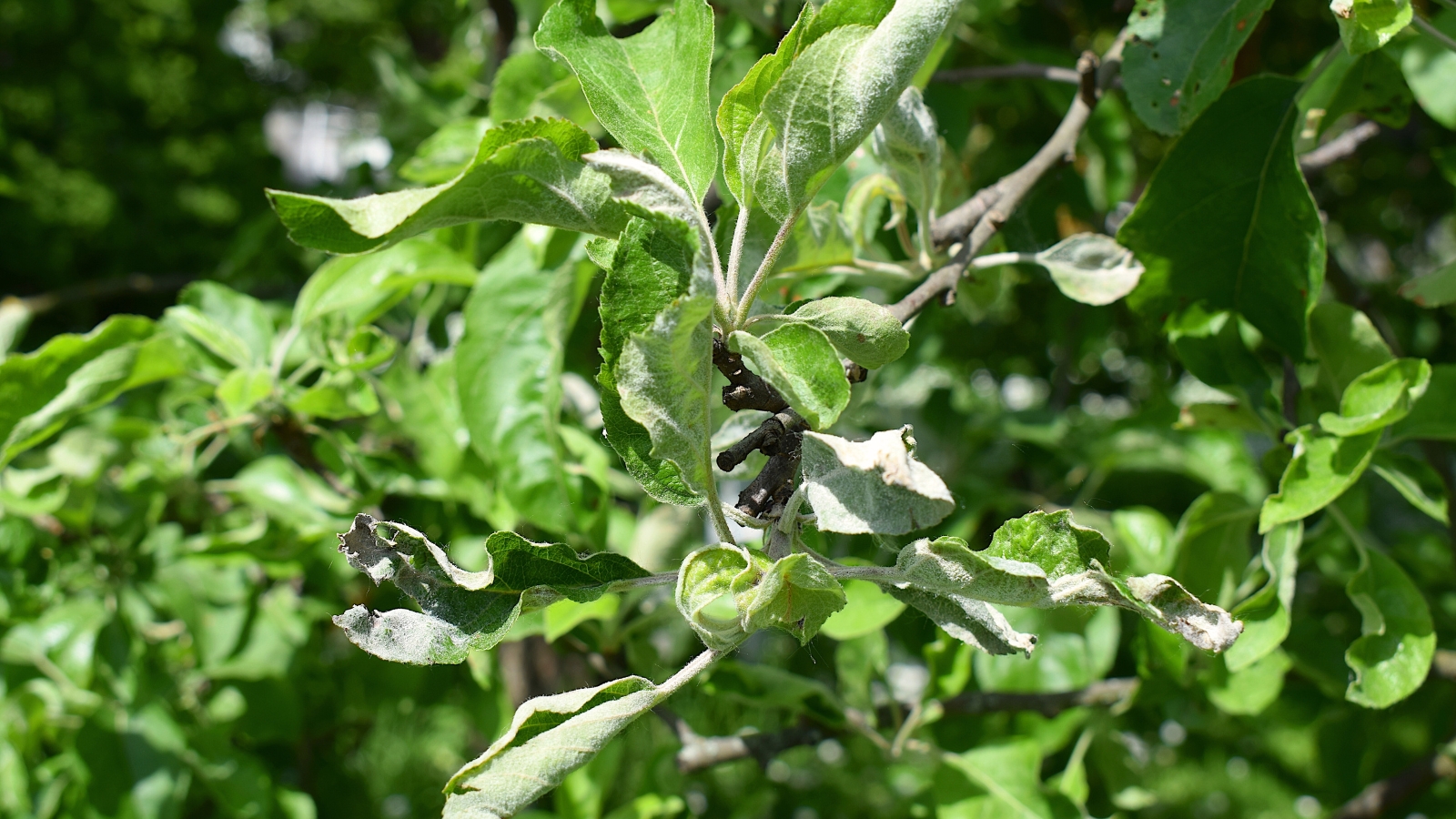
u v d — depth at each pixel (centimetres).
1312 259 58
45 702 91
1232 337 63
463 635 44
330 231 42
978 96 104
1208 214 59
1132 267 60
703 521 81
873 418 100
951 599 45
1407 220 145
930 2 44
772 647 118
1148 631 66
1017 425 98
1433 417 61
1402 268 148
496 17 109
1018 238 67
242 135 282
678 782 120
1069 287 60
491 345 72
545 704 43
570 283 68
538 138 43
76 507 89
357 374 75
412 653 43
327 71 307
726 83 71
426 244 76
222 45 305
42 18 243
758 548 44
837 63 43
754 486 45
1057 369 113
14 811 88
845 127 44
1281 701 95
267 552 83
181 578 92
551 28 46
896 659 108
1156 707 96
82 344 68
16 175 232
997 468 106
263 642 98
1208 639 42
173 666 98
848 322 44
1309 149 65
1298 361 60
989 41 98
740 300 46
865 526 42
